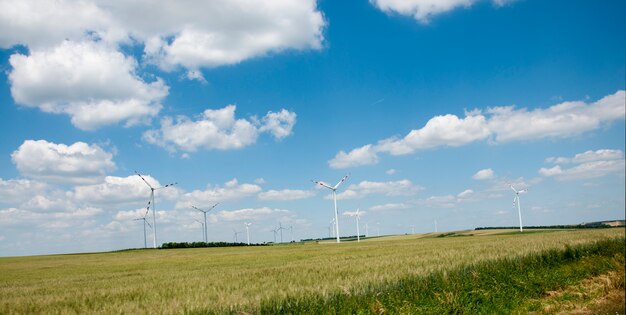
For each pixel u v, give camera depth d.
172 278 28.77
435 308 15.24
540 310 14.91
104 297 20.31
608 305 13.93
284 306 15.53
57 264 67.81
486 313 15.09
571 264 23.88
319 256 49.38
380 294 17.05
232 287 20.52
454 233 136.38
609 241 31.30
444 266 21.92
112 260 74.44
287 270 28.38
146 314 15.09
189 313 14.84
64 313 16.34
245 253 75.81
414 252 39.50
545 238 45.34
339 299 16.16
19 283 32.97
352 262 31.45
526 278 19.58
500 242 45.84
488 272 20.77
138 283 26.45
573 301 15.54
